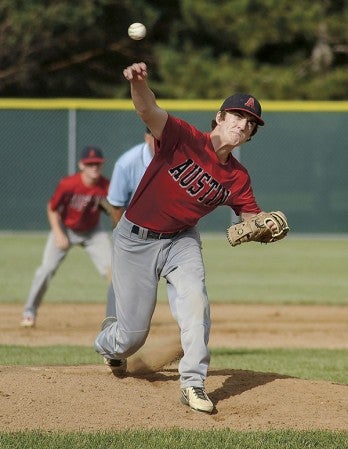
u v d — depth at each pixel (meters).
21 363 29.25
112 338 22.91
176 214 21.38
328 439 19.17
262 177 77.06
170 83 100.25
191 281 21.62
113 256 22.33
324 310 45.81
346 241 76.38
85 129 75.81
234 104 20.66
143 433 19.33
